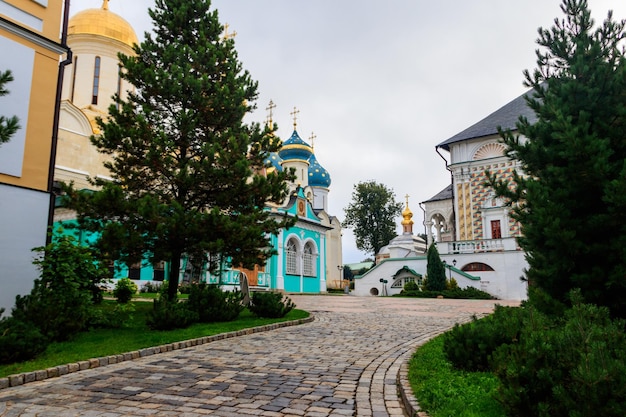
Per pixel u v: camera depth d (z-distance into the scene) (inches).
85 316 389.1
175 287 542.0
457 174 1376.7
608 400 138.3
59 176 1016.9
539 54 323.9
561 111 281.0
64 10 506.3
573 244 268.4
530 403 160.2
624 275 253.9
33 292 370.0
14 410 205.6
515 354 172.7
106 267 483.2
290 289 1546.5
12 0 449.7
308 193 1967.3
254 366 294.2
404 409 209.5
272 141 587.8
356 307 760.3
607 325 179.8
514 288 1133.7
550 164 304.2
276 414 200.7
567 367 157.5
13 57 442.9
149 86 534.3
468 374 249.1
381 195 2359.7
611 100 290.2
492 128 1349.7
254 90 608.4
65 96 1224.2
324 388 242.5
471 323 283.6
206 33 592.1
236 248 507.8
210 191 539.2
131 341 362.0
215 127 568.4
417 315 623.5
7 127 256.2
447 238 1818.4
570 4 313.3
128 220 472.4
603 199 254.1
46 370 267.4
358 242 2404.0
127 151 512.7
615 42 303.9
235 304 526.9
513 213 327.6
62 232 440.5
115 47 1280.8
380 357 324.2
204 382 253.4
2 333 295.3
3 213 420.8
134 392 233.5
